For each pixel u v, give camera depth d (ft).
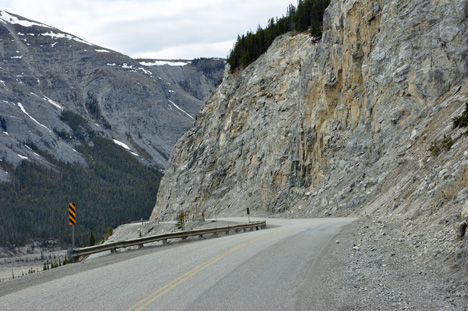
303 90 188.24
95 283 39.81
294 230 82.58
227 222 167.63
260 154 234.38
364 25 156.25
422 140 108.78
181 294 32.48
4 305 33.01
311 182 179.01
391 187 108.17
